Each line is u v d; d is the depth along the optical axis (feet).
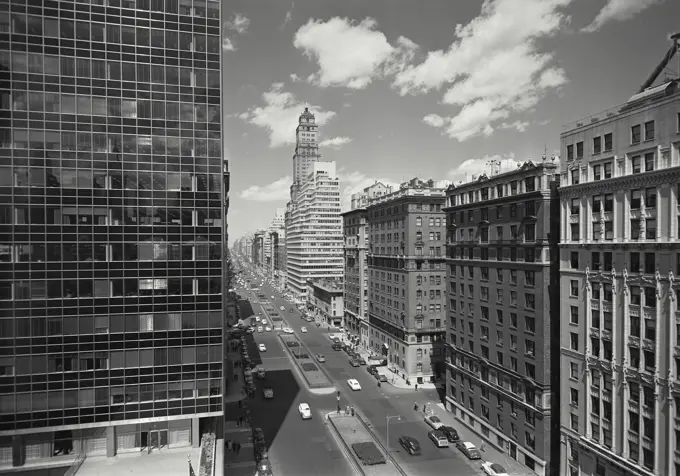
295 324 512.22
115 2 150.82
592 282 151.74
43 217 144.56
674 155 122.42
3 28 142.41
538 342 174.60
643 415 133.18
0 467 143.43
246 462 180.86
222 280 159.63
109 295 148.97
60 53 146.20
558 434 173.88
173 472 140.56
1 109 142.31
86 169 147.95
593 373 151.64
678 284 122.01
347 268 440.86
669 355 124.98
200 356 156.15
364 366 333.01
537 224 175.52
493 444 201.77
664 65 140.46
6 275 142.00
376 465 179.42
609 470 145.59
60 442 148.56
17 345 142.51
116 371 149.48
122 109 151.33
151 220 153.07
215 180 159.02
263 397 263.29
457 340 234.58
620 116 139.85
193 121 157.58
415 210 298.35
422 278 299.58
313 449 194.59
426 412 236.02
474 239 219.61
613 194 142.92
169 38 155.63
